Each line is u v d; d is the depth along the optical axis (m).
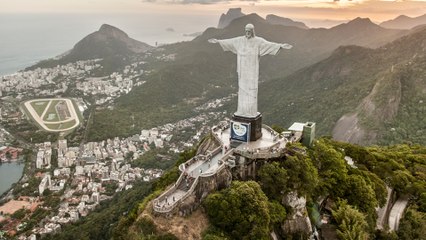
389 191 88.31
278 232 66.38
